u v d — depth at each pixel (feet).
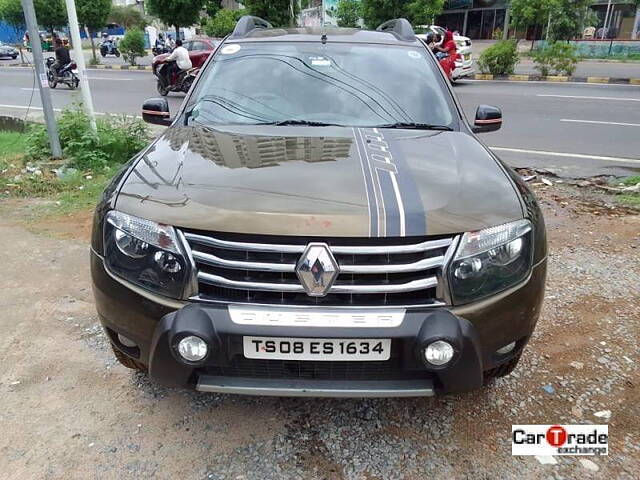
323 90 10.22
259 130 9.06
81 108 25.23
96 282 7.09
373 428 7.70
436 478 6.88
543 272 7.19
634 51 81.87
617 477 6.92
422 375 6.64
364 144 8.30
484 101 39.11
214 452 7.26
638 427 7.76
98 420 7.82
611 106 36.76
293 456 7.20
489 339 6.60
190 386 6.72
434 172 7.39
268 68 10.68
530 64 71.15
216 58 11.15
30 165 21.33
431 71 10.95
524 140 26.66
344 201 6.48
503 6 110.22
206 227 6.26
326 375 6.56
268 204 6.40
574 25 63.93
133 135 23.24
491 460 7.17
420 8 56.95
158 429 7.66
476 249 6.41
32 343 9.68
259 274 6.28
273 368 6.55
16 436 7.49
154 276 6.51
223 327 6.19
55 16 87.04
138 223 6.63
